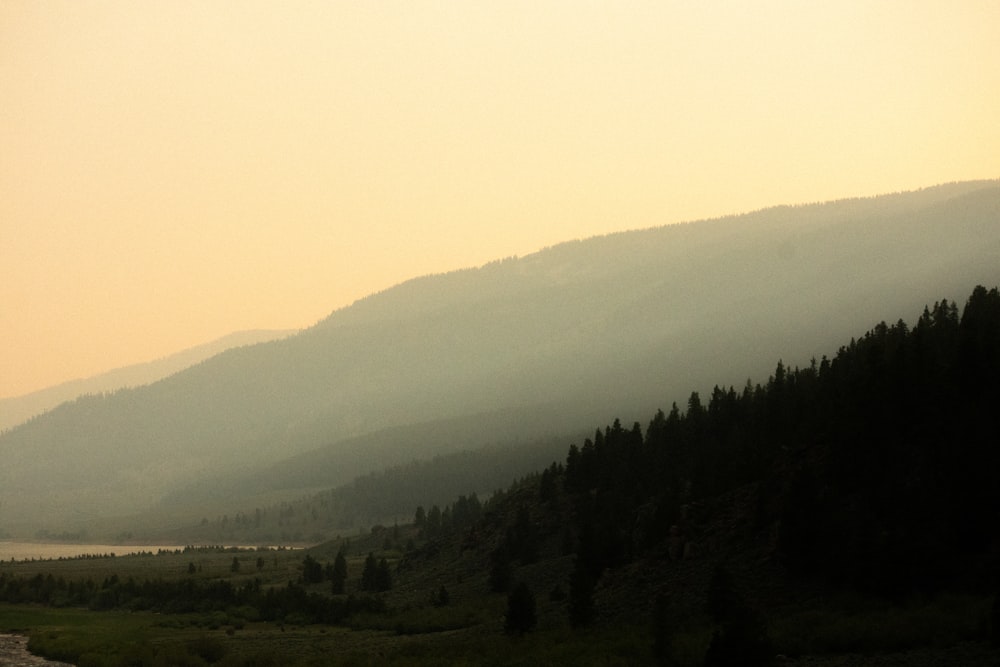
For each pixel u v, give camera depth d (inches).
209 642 4515.3
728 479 4549.7
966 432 3533.5
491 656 3518.7
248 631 5324.8
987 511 3307.1
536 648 3511.3
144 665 4274.1
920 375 3934.5
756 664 2755.9
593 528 5226.4
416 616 5123.0
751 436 5398.6
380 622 5083.7
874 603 3189.0
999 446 3430.1
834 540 3459.6
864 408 3944.4
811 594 3371.1
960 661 2541.8
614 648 3218.5
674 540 4097.0
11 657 4694.9
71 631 5378.9
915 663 2583.7
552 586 5098.4
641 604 3750.0
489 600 5216.5
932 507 3447.3
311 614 5703.7
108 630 5423.2
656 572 3973.9
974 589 3112.7
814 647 2854.3
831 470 3895.2
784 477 4146.2
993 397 3673.7
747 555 3759.8
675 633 3255.4
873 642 2805.1
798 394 5585.6
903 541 3267.7
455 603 5442.9
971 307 5152.6
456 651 3727.9
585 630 3639.3
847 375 5054.1
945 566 3218.5
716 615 3346.5
